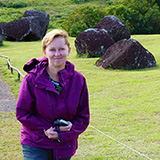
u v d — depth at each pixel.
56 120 2.47
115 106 6.41
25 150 2.50
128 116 5.70
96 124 5.38
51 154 2.52
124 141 4.59
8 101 7.23
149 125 5.18
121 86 8.11
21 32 21.31
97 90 7.92
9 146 4.58
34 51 16.56
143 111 5.91
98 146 4.41
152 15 25.70
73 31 21.92
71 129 2.49
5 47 18.78
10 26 21.61
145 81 8.42
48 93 2.44
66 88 2.50
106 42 13.83
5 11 33.28
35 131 2.44
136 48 10.70
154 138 4.62
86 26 21.78
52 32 2.45
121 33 15.06
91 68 11.18
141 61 10.71
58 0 41.44
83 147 4.42
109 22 15.05
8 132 5.18
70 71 2.56
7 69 11.41
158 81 8.23
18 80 9.46
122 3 27.36
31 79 2.46
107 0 40.50
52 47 2.42
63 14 34.72
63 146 2.49
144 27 25.95
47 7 37.94
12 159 4.12
